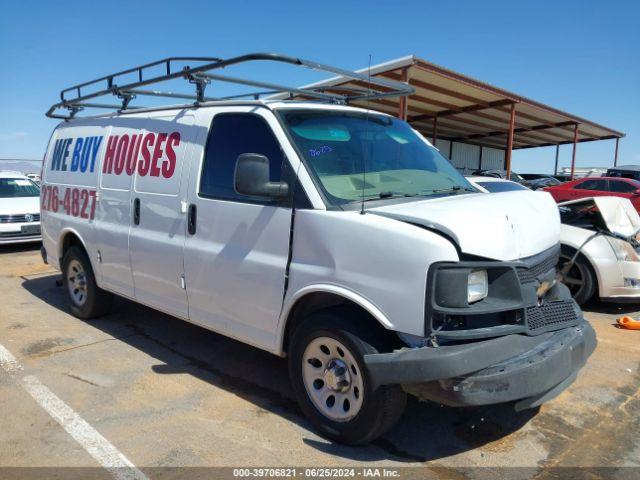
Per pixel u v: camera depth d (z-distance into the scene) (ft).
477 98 66.18
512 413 12.47
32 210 35.17
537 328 10.30
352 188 11.39
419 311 9.20
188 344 17.16
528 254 10.57
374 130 13.53
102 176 17.28
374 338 9.99
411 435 11.43
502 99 66.49
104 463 10.27
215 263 12.82
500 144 118.83
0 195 37.37
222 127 13.23
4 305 21.80
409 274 9.31
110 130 17.43
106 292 19.02
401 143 13.88
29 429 11.53
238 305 12.49
